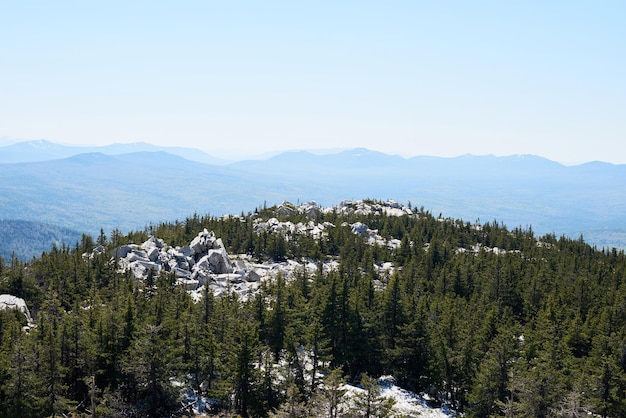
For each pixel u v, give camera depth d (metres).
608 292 117.44
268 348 68.00
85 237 168.12
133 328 64.31
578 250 192.00
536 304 116.31
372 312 81.00
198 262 144.88
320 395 52.72
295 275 127.94
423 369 75.56
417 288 119.38
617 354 75.25
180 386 62.91
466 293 126.75
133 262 135.38
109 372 62.12
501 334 66.88
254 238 178.00
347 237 181.88
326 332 78.50
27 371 55.47
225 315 77.38
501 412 62.59
